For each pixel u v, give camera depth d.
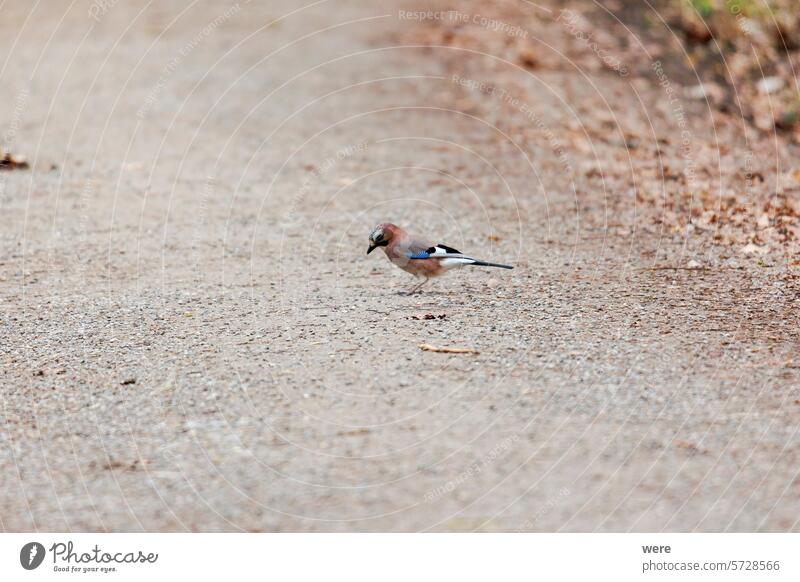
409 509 7.16
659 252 13.23
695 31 24.72
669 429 8.06
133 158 18.62
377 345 10.00
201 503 7.32
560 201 15.84
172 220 15.30
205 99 22.39
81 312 11.40
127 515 7.21
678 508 7.07
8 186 17.00
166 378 9.34
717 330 10.15
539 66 23.56
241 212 15.66
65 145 19.36
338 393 8.87
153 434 8.29
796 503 7.07
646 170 17.22
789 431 7.97
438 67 24.12
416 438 8.02
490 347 9.80
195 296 11.92
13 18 30.97
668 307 10.95
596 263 12.83
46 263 13.35
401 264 11.60
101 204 16.11
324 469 7.66
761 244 13.35
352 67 24.50
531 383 8.94
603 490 7.29
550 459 7.68
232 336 10.45
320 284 12.34
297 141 19.52
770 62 23.20
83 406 8.84
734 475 7.41
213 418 8.52
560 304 11.17
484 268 12.79
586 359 9.43
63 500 7.43
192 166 18.14
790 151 18.20
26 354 10.09
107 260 13.48
